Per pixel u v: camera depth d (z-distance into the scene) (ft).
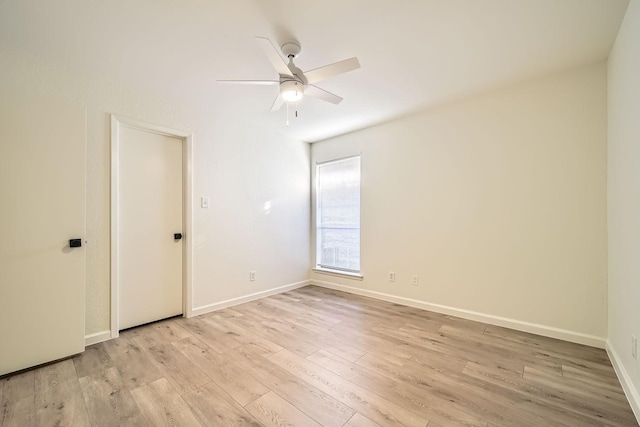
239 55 7.20
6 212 6.41
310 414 5.12
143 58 7.32
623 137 6.05
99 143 8.17
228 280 11.35
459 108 10.01
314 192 15.19
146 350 7.58
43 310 6.83
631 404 5.26
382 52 7.06
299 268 14.58
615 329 6.71
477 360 6.99
